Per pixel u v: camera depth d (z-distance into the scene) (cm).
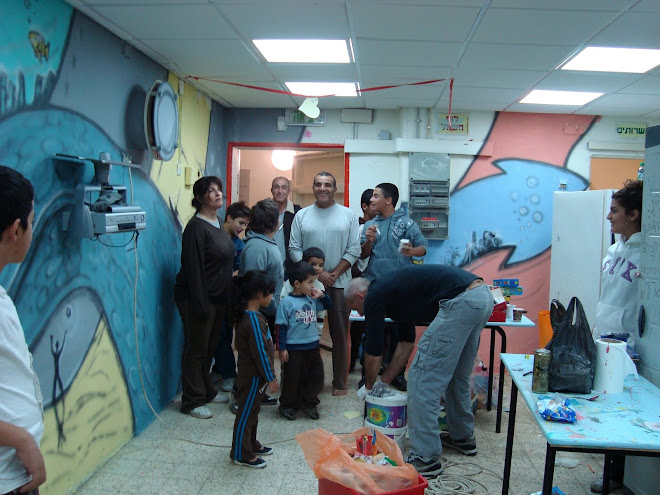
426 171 512
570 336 226
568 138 522
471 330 282
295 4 261
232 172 532
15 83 216
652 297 255
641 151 519
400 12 271
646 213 262
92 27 277
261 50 337
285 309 360
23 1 220
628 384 238
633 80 387
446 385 288
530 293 529
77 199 252
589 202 432
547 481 185
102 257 287
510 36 305
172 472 289
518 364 264
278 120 526
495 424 366
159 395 369
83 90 268
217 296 371
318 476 200
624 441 179
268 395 397
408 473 198
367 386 305
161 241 369
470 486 278
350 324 480
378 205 425
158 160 363
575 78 389
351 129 528
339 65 371
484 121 521
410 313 294
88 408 275
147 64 347
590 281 427
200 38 311
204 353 371
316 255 381
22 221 126
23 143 222
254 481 282
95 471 284
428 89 436
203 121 461
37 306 233
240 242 432
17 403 124
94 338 279
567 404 209
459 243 527
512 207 525
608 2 252
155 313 360
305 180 769
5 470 123
